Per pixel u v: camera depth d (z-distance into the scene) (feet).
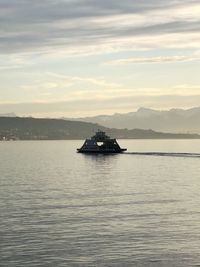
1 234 189.88
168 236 187.42
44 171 533.55
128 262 156.97
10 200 281.33
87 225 206.80
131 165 634.84
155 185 373.81
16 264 154.40
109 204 265.13
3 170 548.31
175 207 254.47
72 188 350.84
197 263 156.46
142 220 217.77
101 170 548.31
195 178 440.45
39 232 193.26
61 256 162.40
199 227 202.90
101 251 167.84
